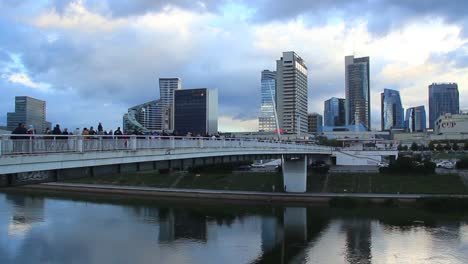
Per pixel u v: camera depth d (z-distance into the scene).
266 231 67.38
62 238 60.41
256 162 158.38
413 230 66.75
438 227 68.62
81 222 72.00
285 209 87.38
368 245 58.31
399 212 82.44
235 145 59.47
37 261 49.47
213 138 55.50
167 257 52.41
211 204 93.81
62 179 30.56
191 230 67.69
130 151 36.56
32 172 28.02
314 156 128.12
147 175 120.56
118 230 66.50
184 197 104.00
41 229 65.81
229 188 109.19
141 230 66.81
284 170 104.38
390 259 52.09
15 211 81.38
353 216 78.94
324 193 101.19
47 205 89.69
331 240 61.22
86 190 113.38
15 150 25.38
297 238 62.69
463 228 67.81
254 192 103.69
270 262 50.84
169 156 42.72
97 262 49.62
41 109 76.88
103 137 35.00
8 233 62.72
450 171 113.31
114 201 97.00
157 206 90.44
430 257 52.72
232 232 66.62
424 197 89.75
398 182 105.56
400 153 157.62
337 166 141.25
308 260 51.81
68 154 29.64
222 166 118.81
